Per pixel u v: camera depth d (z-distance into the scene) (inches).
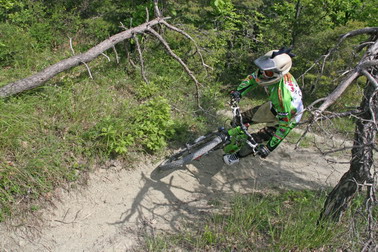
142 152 181.3
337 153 229.0
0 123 155.8
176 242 144.9
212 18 276.8
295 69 272.2
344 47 244.8
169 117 193.8
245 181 192.7
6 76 204.2
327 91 262.8
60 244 138.9
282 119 152.6
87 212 152.7
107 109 191.9
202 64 244.5
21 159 151.2
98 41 260.4
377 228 145.9
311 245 142.4
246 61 287.6
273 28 289.3
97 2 271.1
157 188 172.1
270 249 141.6
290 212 165.6
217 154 201.5
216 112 233.8
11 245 133.0
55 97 190.4
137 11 253.1
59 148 164.2
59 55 240.1
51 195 150.3
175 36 248.8
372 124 118.3
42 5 269.9
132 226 152.3
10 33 231.8
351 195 147.7
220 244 144.3
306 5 277.4
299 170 209.9
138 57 248.2
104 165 169.6
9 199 139.9
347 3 296.0
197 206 168.6
